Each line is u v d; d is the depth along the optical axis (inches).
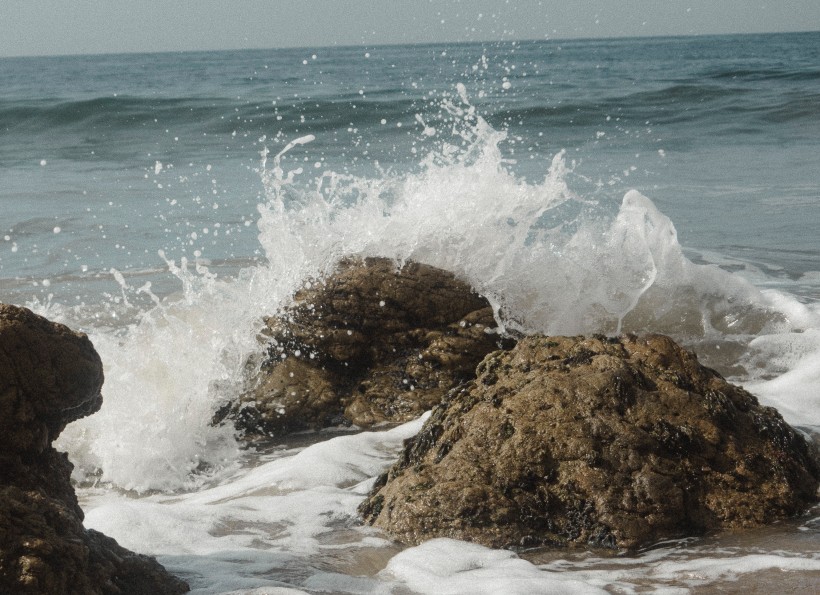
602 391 155.1
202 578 128.3
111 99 947.3
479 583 125.5
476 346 239.1
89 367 117.1
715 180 542.6
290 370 235.8
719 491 149.1
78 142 807.1
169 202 508.1
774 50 2972.4
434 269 251.9
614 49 3472.0
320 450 197.9
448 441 157.8
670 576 128.2
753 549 136.7
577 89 1134.4
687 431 152.5
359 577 130.5
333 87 1382.9
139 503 167.9
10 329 110.0
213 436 222.7
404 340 240.8
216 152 716.0
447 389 233.0
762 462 154.4
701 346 265.7
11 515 102.8
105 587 108.5
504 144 713.6
